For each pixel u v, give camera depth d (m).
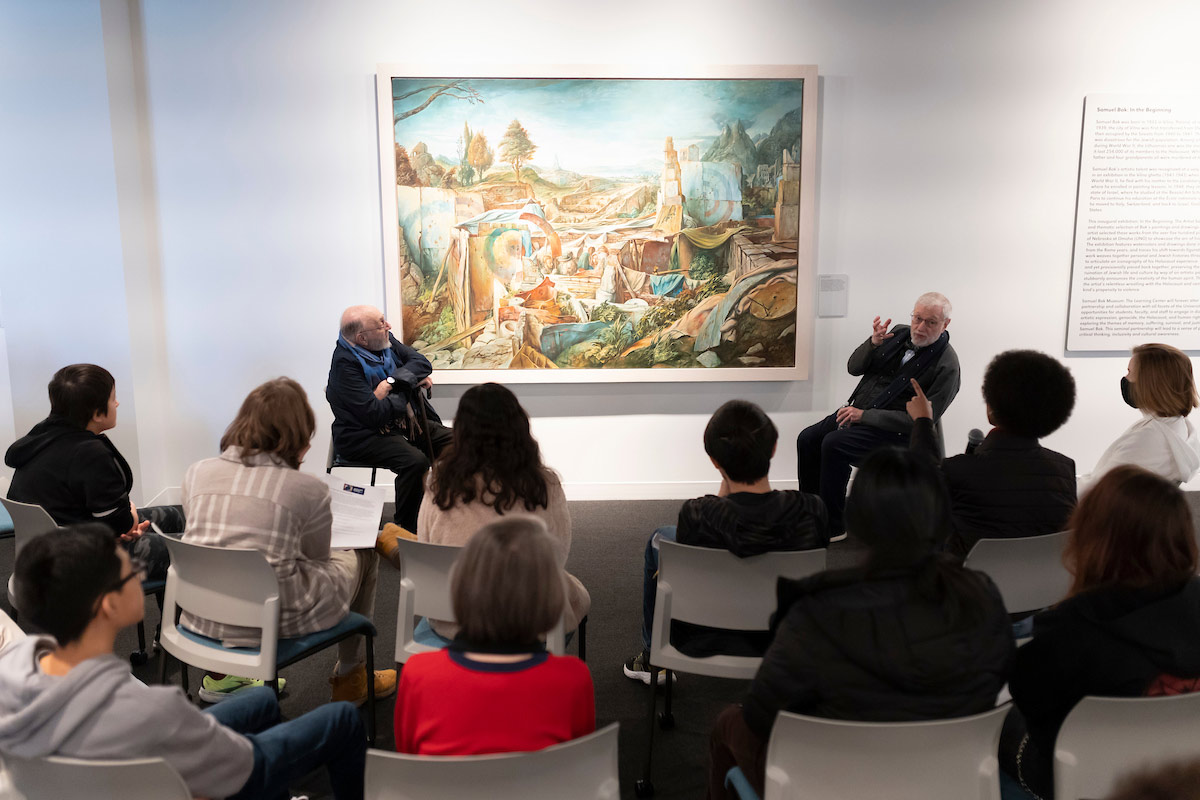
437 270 4.91
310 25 4.70
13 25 4.31
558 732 1.47
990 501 2.41
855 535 1.56
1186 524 1.56
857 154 4.93
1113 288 5.07
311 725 1.84
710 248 4.95
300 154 4.83
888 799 1.51
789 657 1.52
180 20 4.67
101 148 4.46
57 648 1.49
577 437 5.16
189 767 1.48
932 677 1.46
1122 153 4.93
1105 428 5.23
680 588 2.31
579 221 4.90
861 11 4.79
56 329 4.52
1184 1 4.80
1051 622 1.64
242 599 2.25
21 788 1.45
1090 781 1.55
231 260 4.91
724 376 5.07
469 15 4.72
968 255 5.04
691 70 4.76
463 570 1.46
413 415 4.42
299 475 2.35
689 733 2.71
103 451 2.77
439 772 1.37
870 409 4.31
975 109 4.89
